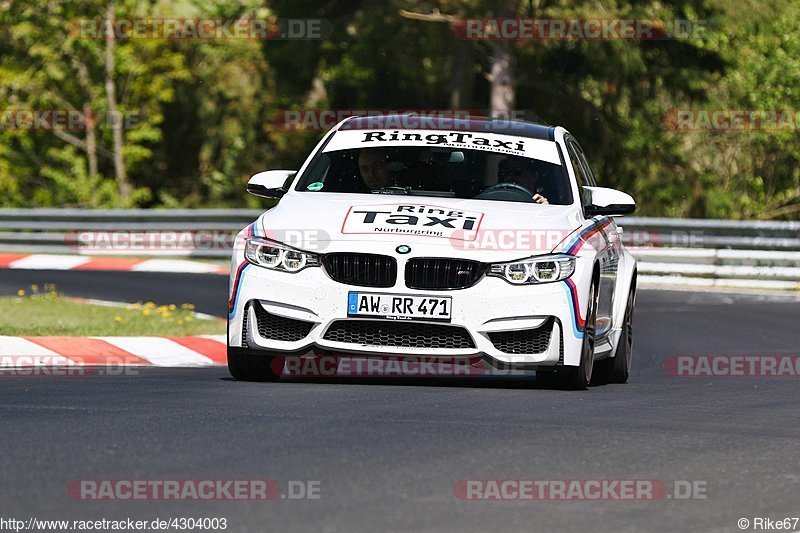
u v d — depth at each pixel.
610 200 34.78
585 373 32.41
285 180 35.31
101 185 129.12
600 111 120.19
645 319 60.41
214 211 94.44
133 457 21.08
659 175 120.44
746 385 37.19
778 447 24.25
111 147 134.75
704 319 60.41
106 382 32.88
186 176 137.75
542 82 118.50
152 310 54.97
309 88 122.31
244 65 128.75
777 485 20.77
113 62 126.88
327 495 18.67
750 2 108.56
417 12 109.56
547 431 24.84
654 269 81.62
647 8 109.75
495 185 34.28
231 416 25.59
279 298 31.08
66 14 127.19
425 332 30.72
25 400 28.14
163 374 36.75
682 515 18.36
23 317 50.53
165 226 95.06
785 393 34.53
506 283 30.77
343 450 22.09
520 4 103.56
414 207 32.34
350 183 34.44
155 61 127.19
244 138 130.38
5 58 129.88
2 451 21.42
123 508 17.72
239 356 32.84
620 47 108.75
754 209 132.50
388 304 30.55
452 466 21.00
